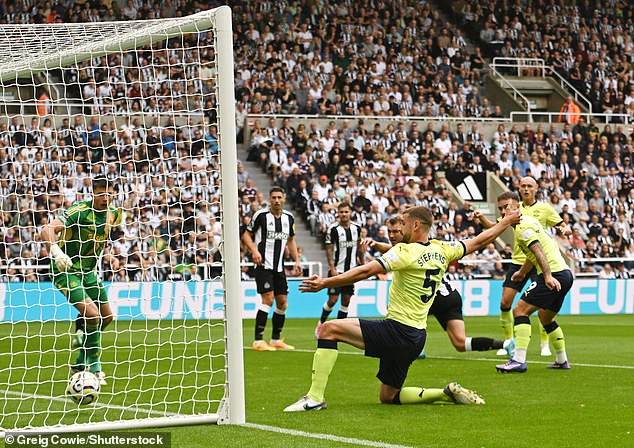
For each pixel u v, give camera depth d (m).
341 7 47.72
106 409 11.43
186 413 11.17
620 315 35.09
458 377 14.77
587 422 10.20
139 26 12.55
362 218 36.62
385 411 11.00
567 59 51.72
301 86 43.25
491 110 48.28
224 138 10.53
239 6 44.72
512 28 51.81
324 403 11.23
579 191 42.03
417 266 10.95
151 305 28.75
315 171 38.78
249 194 35.31
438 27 49.97
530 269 16.89
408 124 42.81
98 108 33.22
